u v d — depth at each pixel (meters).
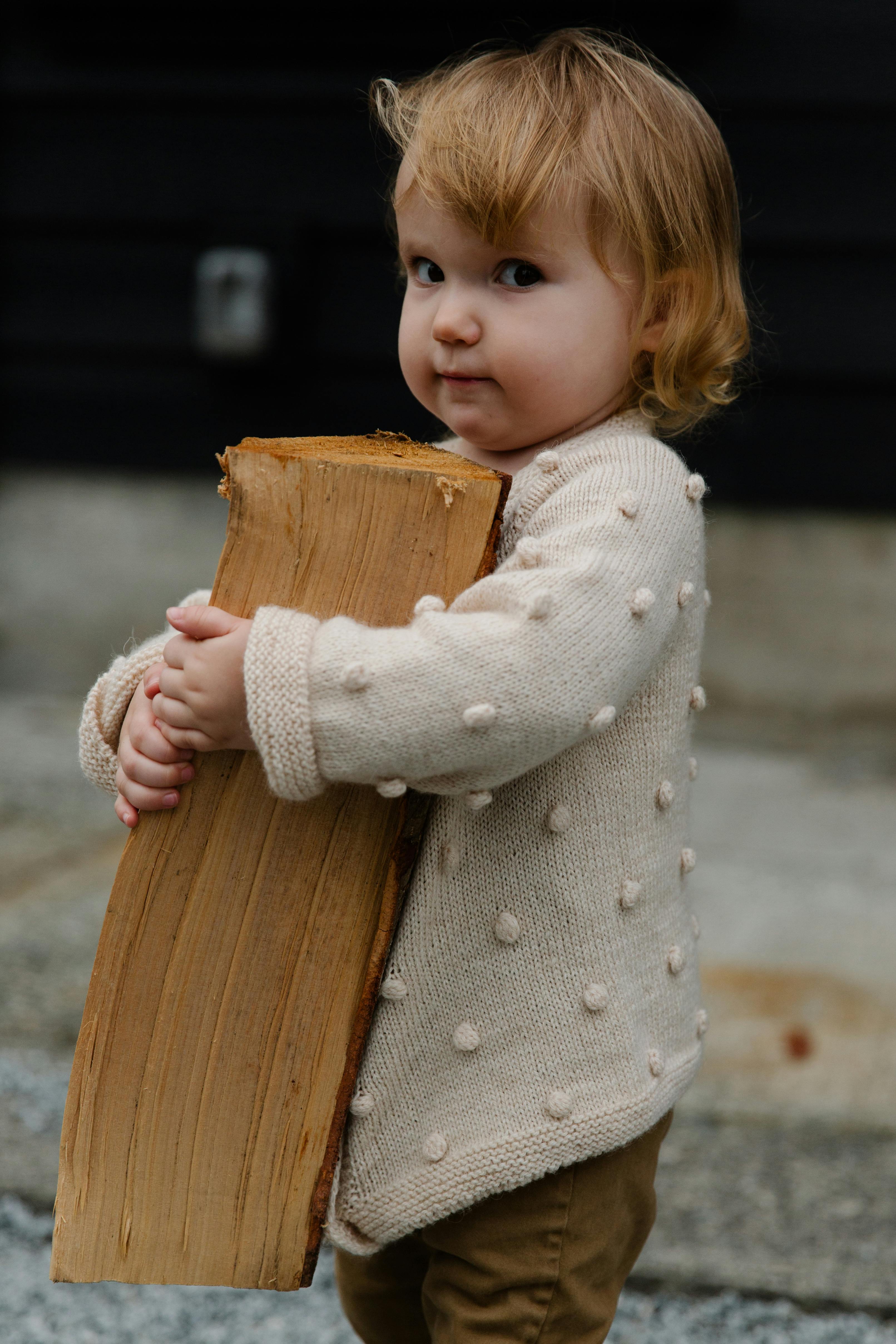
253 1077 1.21
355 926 1.19
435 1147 1.20
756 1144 2.12
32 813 3.49
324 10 4.68
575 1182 1.23
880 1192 2.00
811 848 3.37
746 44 4.54
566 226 1.24
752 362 2.19
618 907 1.25
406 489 1.15
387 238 4.81
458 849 1.21
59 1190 1.22
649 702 1.28
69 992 2.49
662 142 1.31
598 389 1.30
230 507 1.17
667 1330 1.73
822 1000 2.54
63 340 5.04
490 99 1.28
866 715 4.77
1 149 4.96
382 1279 1.42
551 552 1.15
